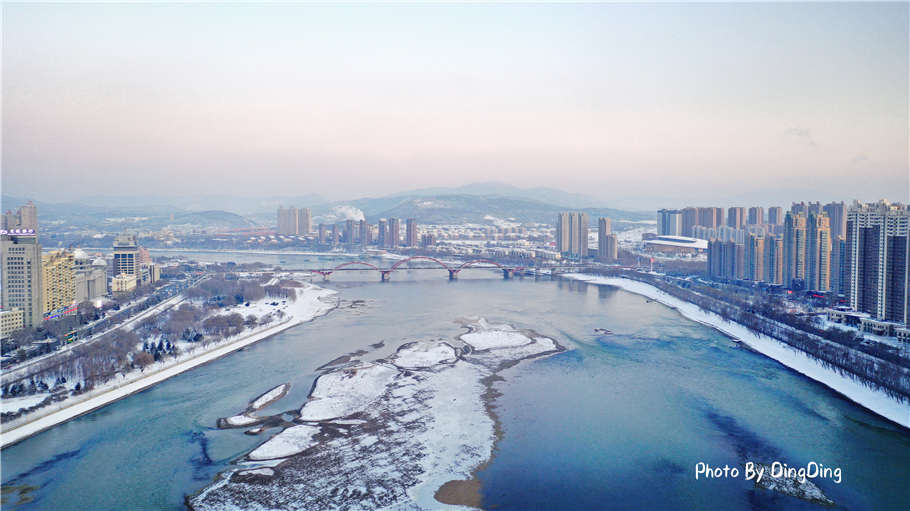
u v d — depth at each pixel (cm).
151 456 13262
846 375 19325
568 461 13025
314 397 17212
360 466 12688
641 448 13712
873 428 14988
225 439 14225
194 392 17925
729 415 15912
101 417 15738
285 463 12812
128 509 10944
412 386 18325
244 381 19075
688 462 13000
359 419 15450
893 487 11862
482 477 12250
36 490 11706
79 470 12569
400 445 13788
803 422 15375
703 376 19700
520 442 14012
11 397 16725
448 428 14850
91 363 19375
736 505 11188
